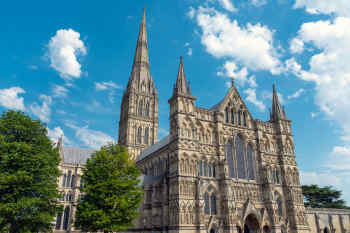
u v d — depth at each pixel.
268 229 76.31
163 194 75.56
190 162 71.25
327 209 98.00
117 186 54.31
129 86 140.88
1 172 47.53
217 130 78.44
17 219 47.03
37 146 53.06
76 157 120.94
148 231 78.62
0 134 50.66
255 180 81.38
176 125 73.75
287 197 83.88
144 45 152.38
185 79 80.81
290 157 89.88
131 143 126.44
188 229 65.00
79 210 54.09
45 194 51.06
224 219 70.19
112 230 51.75
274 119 94.06
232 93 87.06
